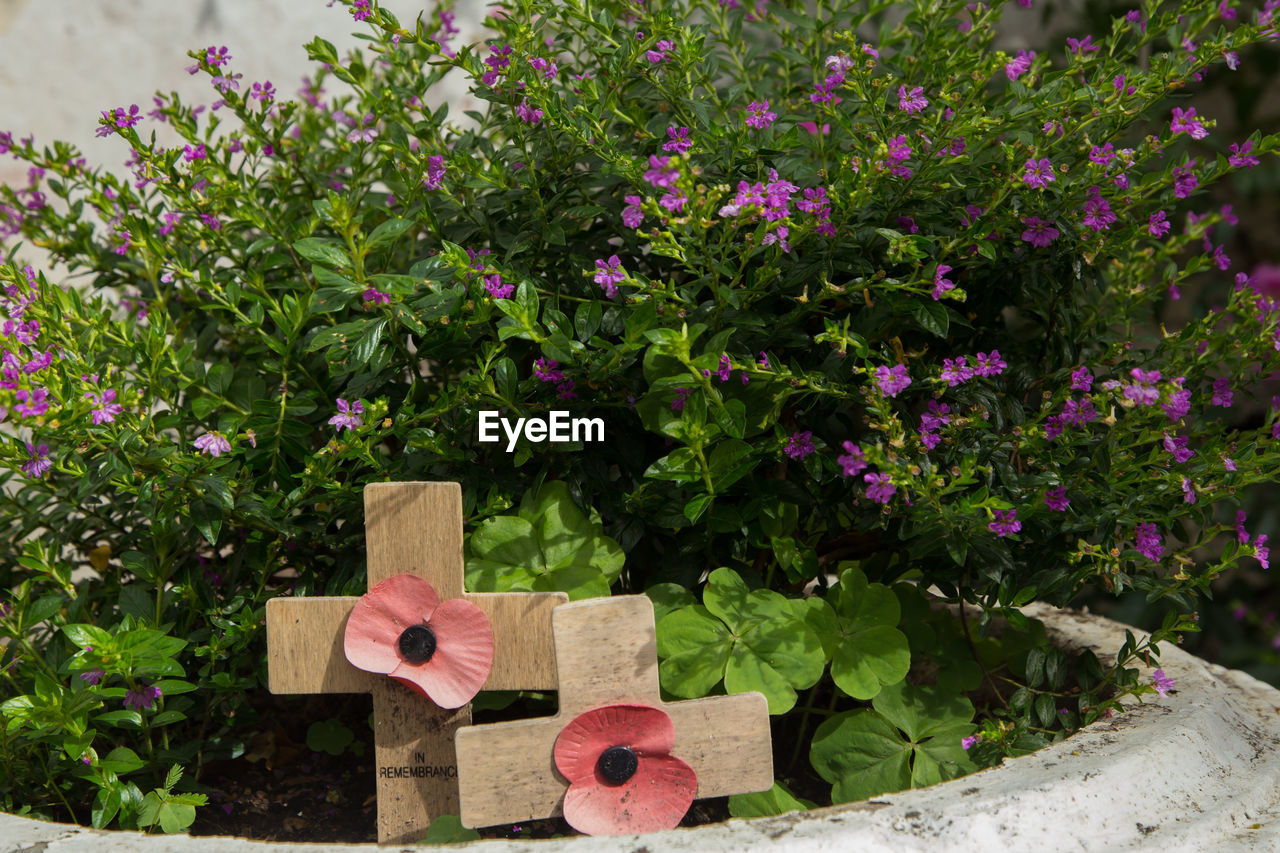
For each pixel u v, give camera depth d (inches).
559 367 21.5
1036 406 22.7
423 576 20.6
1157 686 21.4
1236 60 21.3
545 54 22.1
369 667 20.4
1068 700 22.5
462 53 21.4
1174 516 21.5
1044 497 20.9
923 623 22.5
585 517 21.8
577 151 21.8
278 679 20.7
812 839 19.0
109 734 22.2
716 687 21.9
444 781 20.6
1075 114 22.2
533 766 20.1
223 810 21.8
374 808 22.1
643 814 20.1
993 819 19.3
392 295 20.8
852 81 21.1
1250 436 21.8
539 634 20.6
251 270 22.4
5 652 21.8
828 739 21.5
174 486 21.0
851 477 21.8
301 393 22.3
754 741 20.3
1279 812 20.2
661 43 21.6
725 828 19.2
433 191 22.3
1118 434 21.0
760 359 21.5
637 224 20.2
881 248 21.7
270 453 21.8
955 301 22.5
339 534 22.0
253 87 22.6
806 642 21.2
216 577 22.7
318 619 20.7
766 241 20.8
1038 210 21.1
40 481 22.3
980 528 20.7
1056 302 22.3
